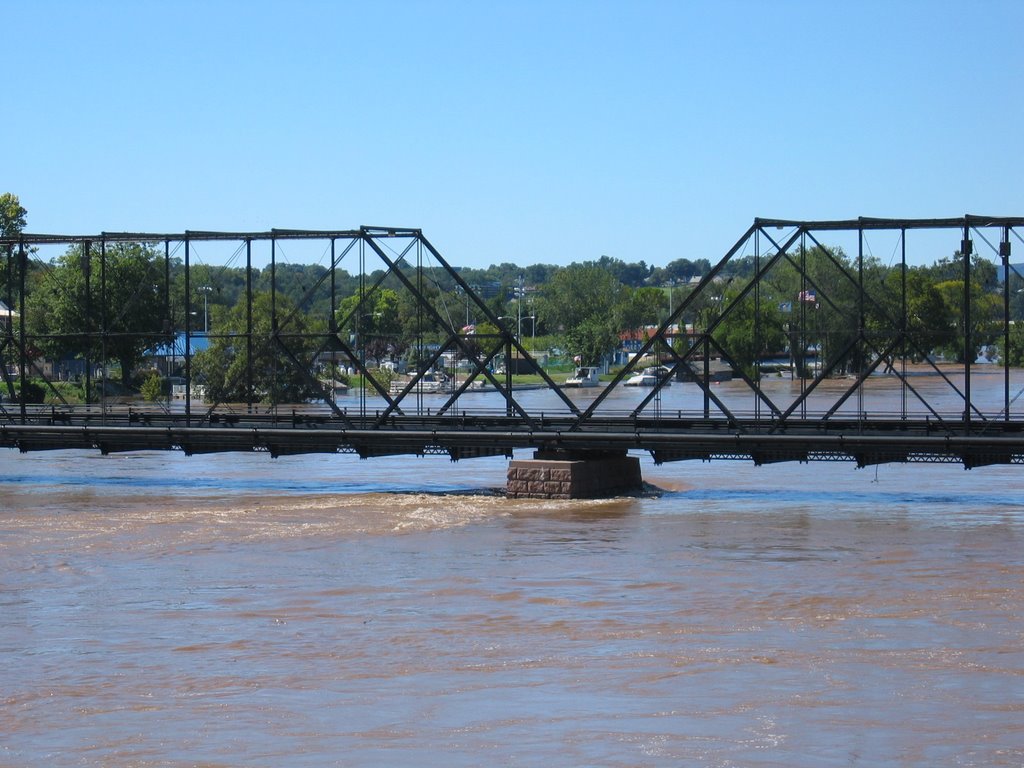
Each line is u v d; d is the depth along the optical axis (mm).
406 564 61844
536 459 85062
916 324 134250
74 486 95375
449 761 34969
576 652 45656
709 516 75562
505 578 58281
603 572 59250
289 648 46719
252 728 37969
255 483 96562
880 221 79188
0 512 80688
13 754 36094
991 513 75812
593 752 35469
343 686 42031
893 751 35375
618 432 88062
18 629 49969
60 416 102125
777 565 60250
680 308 83312
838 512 76750
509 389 87688
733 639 47062
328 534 70812
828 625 48875
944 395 181875
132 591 56562
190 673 43719
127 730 37938
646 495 85688
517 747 35969
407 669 43875
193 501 85438
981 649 45281
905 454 77688
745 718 38188
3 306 191250
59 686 42375
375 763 34938
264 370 141000
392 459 118750
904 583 55969
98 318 152125
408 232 89875
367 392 199875
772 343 157125
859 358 92625
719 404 83375
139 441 93062
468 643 47094
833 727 37312
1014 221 76312
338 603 53719
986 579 56656
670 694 40594
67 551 66312
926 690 40688
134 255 155750
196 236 94062
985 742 36000
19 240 99938
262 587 57000
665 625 49250
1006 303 77500
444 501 83438
